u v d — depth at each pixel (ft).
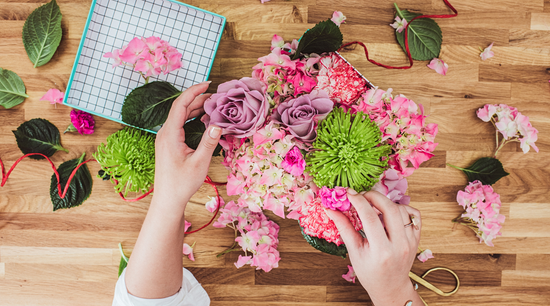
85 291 3.41
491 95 3.34
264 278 3.43
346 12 3.24
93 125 3.19
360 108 2.41
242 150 2.29
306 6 3.21
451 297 3.47
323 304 3.44
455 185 3.38
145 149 2.79
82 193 3.27
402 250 2.17
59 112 3.27
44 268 3.39
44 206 3.34
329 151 2.08
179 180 2.12
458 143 3.35
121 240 3.38
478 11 3.29
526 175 3.42
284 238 3.38
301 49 2.61
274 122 2.17
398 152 2.55
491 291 3.49
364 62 3.28
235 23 3.20
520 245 3.46
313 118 2.15
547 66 3.35
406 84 3.29
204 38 2.97
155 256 2.14
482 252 3.44
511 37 3.33
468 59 3.32
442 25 3.29
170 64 2.69
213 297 3.43
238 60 3.21
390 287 2.26
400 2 3.25
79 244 3.37
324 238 2.66
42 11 3.14
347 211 2.44
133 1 2.94
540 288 3.50
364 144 2.11
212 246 3.38
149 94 2.76
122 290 2.21
